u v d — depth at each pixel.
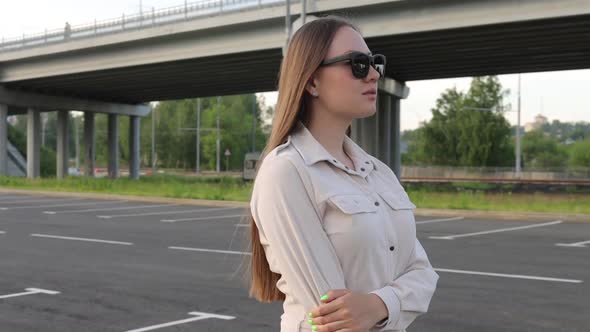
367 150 40.72
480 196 25.88
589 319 6.46
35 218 19.31
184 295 7.77
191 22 35.62
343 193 1.63
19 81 48.78
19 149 72.44
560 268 9.69
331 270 1.57
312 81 1.73
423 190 31.58
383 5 28.16
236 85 48.56
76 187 37.31
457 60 34.03
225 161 98.69
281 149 1.68
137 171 64.44
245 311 6.91
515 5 25.11
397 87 43.03
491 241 13.33
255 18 32.91
